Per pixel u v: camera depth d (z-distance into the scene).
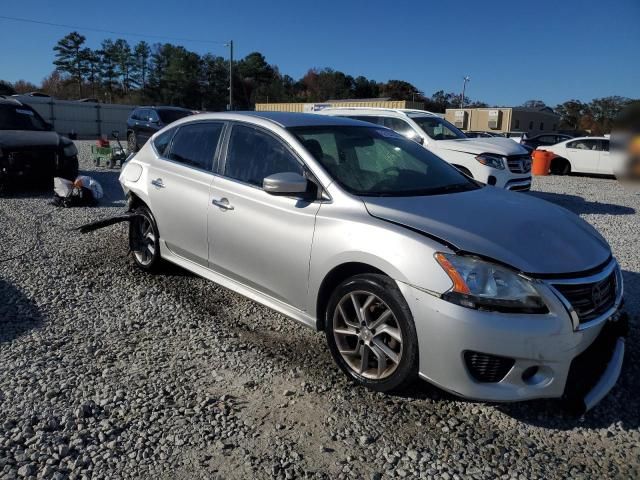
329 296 3.55
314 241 3.48
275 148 4.02
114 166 14.29
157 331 4.14
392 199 3.49
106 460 2.67
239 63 86.44
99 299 4.75
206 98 70.81
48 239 6.70
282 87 81.62
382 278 3.12
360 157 4.00
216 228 4.26
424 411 3.13
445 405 3.20
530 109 52.25
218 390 3.32
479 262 2.87
